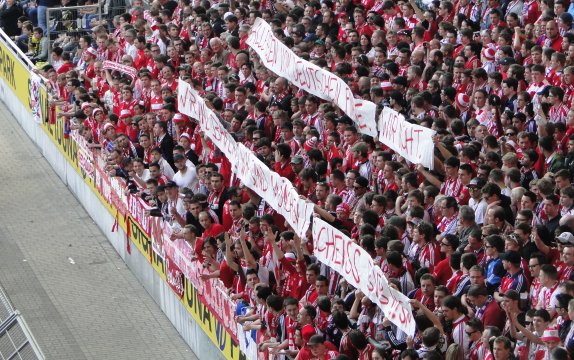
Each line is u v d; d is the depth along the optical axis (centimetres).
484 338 2514
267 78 4306
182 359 3781
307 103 3891
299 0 5000
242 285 3347
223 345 3469
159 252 4022
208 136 3984
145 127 4369
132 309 4134
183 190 3747
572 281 2534
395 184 3322
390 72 3881
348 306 2961
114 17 5769
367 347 2711
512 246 2711
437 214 3114
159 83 4559
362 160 3472
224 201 3716
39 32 6034
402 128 3334
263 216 3266
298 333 2878
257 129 3922
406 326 2606
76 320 4066
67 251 4619
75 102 5016
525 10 4097
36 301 4203
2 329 2784
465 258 2750
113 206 4544
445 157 3262
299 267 3161
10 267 4484
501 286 2731
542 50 3647
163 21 5347
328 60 4350
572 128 3281
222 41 4703
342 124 3628
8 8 6469
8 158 5606
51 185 5278
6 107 6259
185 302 3809
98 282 4350
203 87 4622
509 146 3244
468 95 3594
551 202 2894
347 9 4631
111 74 5062
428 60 3891
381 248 2930
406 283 2872
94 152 4722
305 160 3641
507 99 3525
